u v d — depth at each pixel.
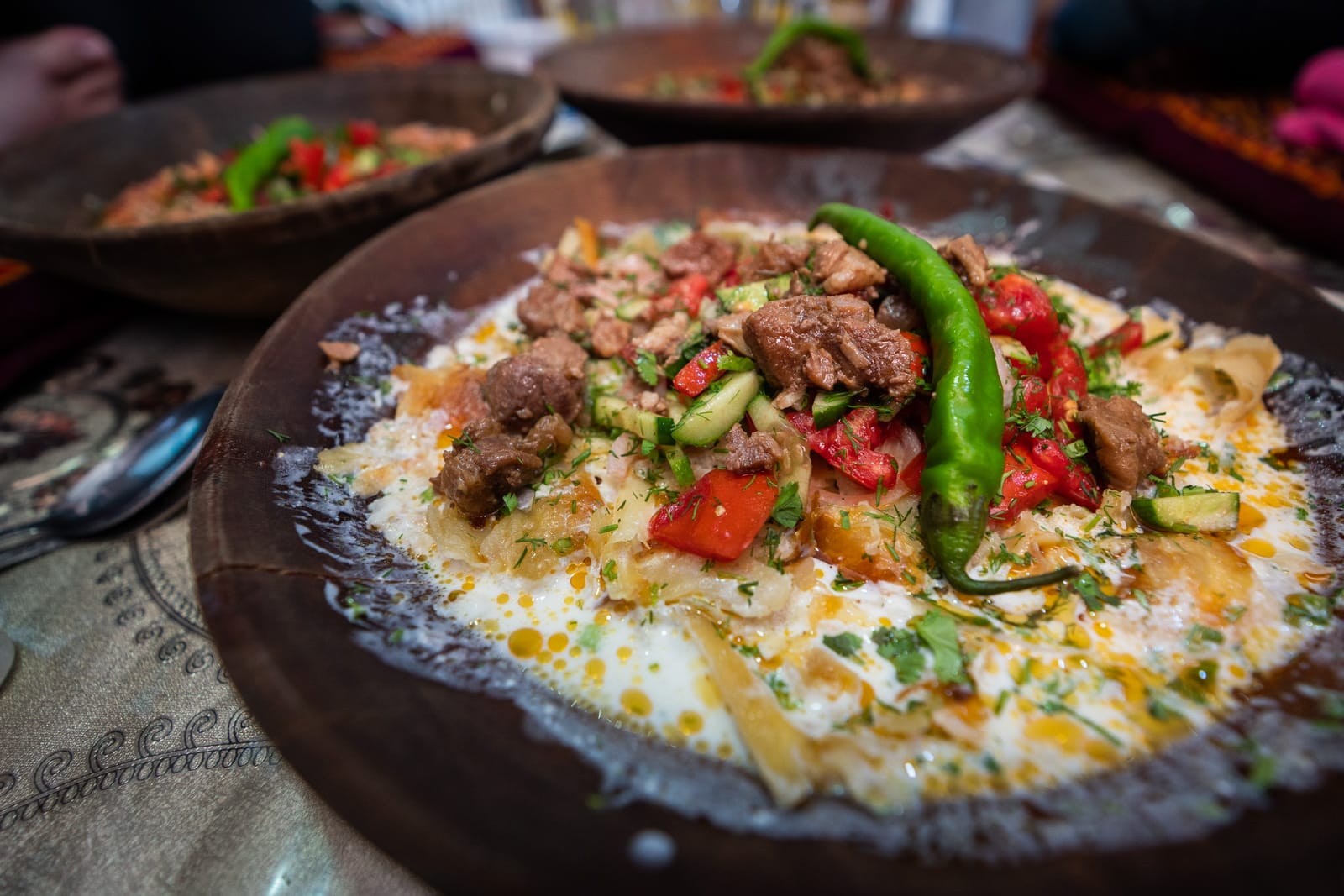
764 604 0.21
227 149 0.46
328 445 0.24
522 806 0.16
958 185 0.34
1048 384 0.25
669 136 0.39
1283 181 0.40
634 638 0.21
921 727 0.19
